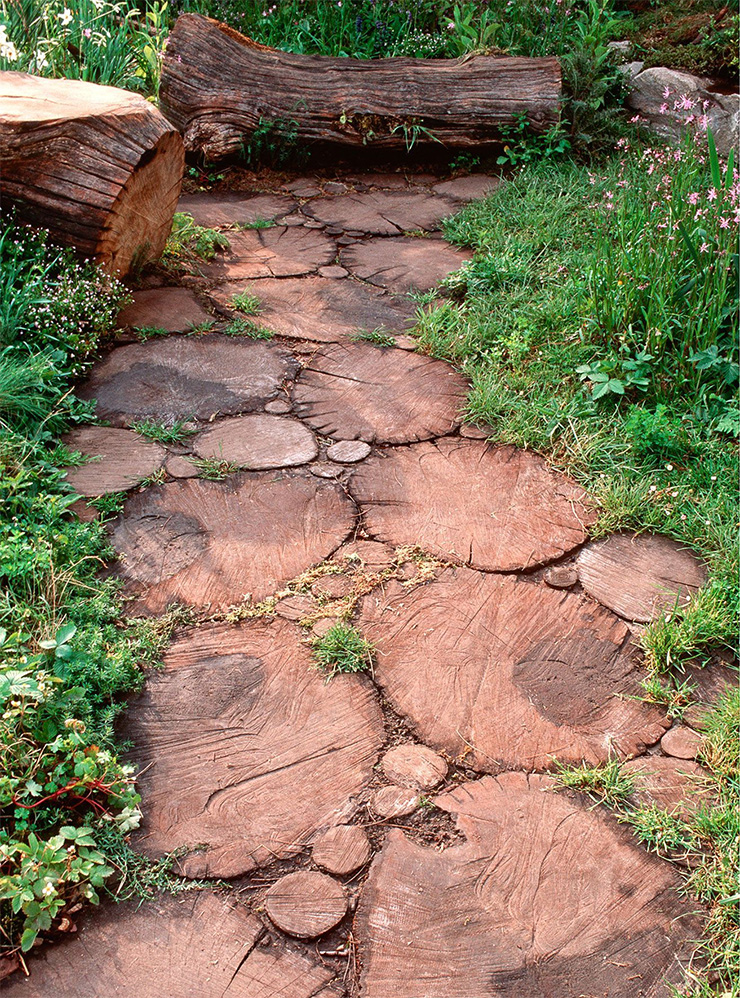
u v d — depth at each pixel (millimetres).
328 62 6789
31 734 2475
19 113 4125
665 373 4145
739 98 6754
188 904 2229
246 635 2982
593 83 6930
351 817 2438
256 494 3590
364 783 2527
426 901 2236
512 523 3521
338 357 4547
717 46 7156
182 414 4023
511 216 5895
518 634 3035
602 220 5520
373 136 6781
